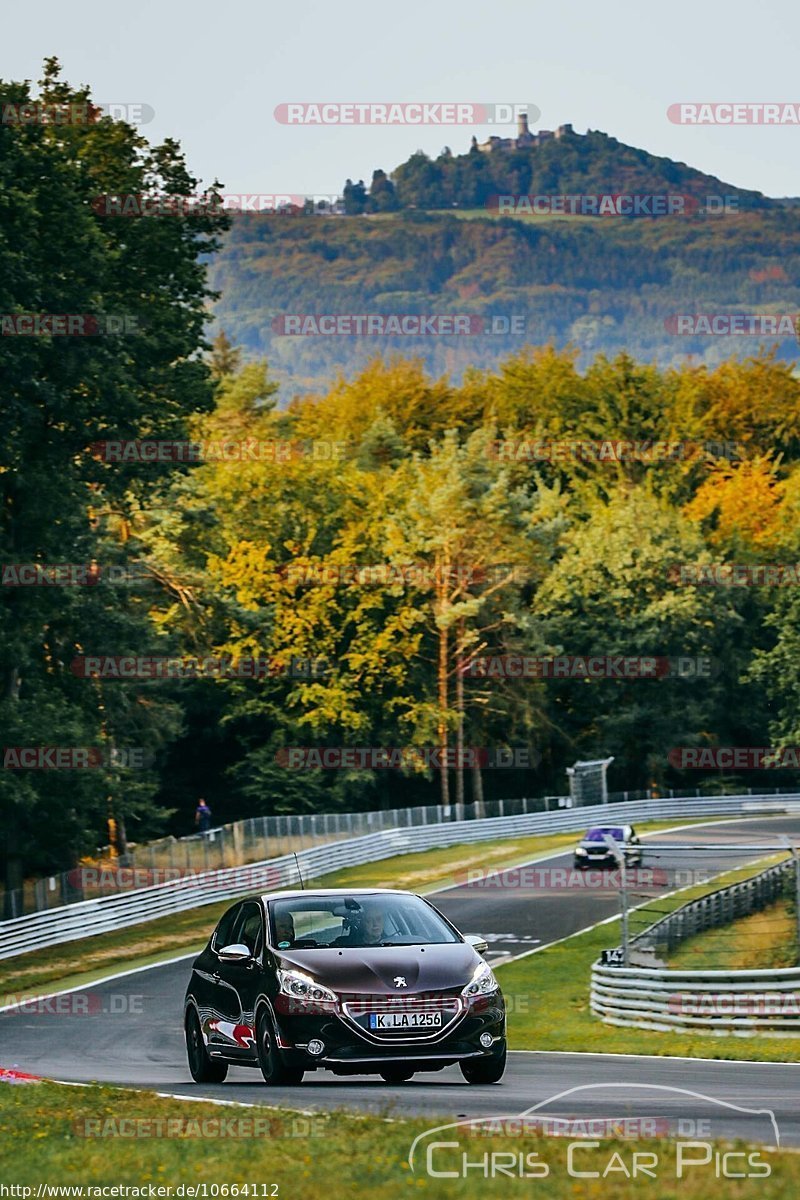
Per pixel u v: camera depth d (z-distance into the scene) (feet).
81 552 511.40
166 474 518.37
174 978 390.63
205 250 534.78
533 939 455.22
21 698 537.24
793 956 364.58
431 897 553.23
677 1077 181.88
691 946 388.78
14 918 441.68
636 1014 303.89
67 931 464.65
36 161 465.06
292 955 160.66
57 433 488.85
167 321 519.19
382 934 166.30
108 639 583.17
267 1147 118.93
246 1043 163.94
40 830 531.91
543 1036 290.35
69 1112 147.74
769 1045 247.50
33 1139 130.93
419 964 158.81
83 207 468.75
